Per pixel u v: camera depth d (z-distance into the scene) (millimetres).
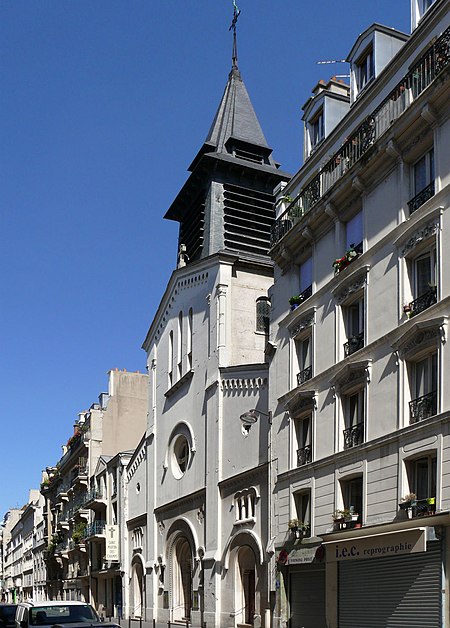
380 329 19750
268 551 25031
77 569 59156
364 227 21188
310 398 23328
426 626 16578
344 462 20812
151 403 41750
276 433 25828
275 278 27531
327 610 20797
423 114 18109
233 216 37844
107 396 60375
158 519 38531
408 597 17344
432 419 16797
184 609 34969
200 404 34156
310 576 22703
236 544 28641
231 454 30125
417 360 18297
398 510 17891
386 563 18391
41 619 17281
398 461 18109
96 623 16859
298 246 25719
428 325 17281
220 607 29531
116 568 45125
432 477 17188
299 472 23547
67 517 64875
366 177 21125
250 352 33438
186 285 37531
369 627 18906
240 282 34406
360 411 20875
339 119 26516
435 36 19625
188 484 34656
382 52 23266
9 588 122312
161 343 41125
